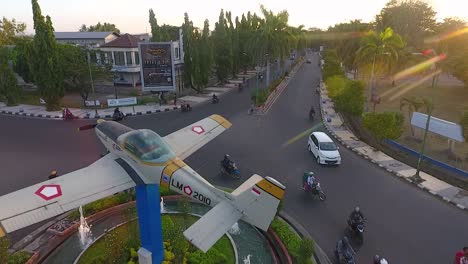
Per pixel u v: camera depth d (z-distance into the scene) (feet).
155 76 134.41
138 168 39.55
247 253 45.80
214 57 181.88
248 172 73.00
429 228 52.70
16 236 48.75
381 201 61.05
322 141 79.56
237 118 118.11
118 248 41.09
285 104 142.41
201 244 30.94
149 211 37.93
